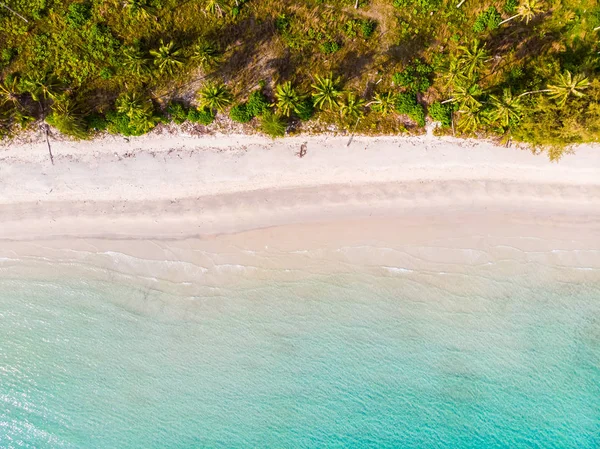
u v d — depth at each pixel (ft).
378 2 84.89
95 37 83.71
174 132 87.25
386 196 90.17
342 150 88.12
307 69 85.92
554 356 91.04
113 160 88.12
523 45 85.20
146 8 81.46
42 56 84.43
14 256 91.91
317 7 84.58
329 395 92.02
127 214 90.53
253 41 85.46
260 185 89.76
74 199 89.71
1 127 85.71
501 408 91.50
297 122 86.63
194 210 90.48
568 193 89.76
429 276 91.61
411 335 91.76
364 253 91.56
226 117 86.69
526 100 81.25
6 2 83.10
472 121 81.25
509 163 88.58
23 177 88.28
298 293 92.02
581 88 76.18
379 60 85.66
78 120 82.69
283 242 91.61
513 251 91.20
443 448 91.91
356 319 91.97
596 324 90.63
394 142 87.86
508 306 91.45
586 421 90.48
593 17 83.82
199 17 84.84
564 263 91.04
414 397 92.07
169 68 82.07
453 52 85.25
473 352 91.91
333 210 90.63
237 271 92.07
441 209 90.68
